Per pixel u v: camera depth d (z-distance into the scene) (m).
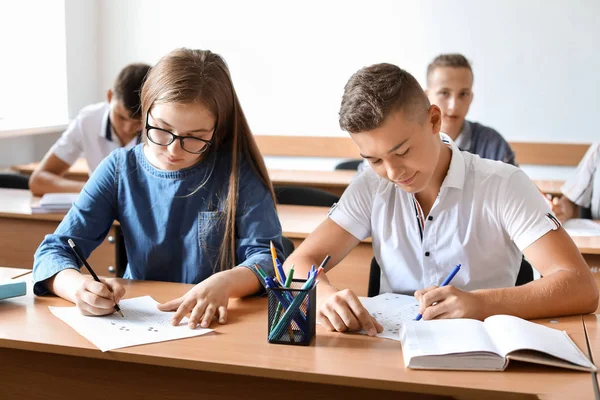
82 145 3.41
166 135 1.64
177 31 5.39
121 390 1.41
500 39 4.98
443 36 5.06
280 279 1.44
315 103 5.30
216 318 1.50
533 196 1.65
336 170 4.39
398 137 1.42
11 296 1.59
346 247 1.79
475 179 1.71
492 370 1.22
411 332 1.32
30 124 4.68
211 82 1.66
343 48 5.20
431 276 1.76
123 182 1.85
